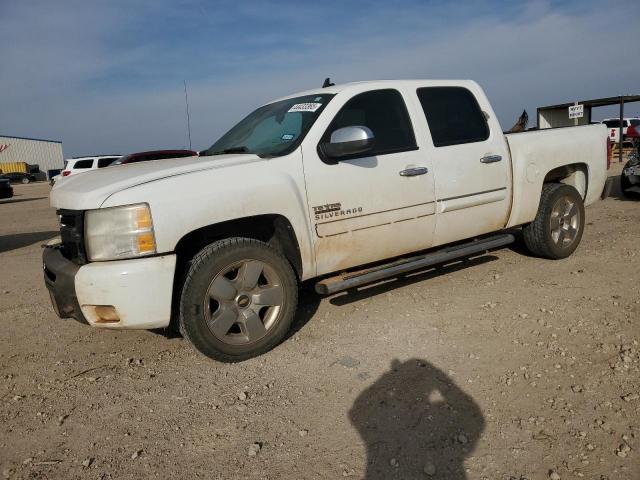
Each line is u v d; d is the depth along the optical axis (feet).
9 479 8.45
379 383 10.81
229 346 11.90
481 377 10.78
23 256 26.53
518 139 17.13
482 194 15.90
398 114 14.66
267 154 12.92
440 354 11.89
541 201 17.94
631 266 17.51
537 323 13.23
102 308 11.03
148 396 10.87
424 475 8.05
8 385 11.70
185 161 13.16
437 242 15.40
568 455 8.32
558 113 75.46
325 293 12.94
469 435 8.94
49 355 13.21
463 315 14.03
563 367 10.97
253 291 12.19
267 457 8.68
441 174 14.93
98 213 10.99
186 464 8.62
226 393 10.81
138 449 9.09
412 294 15.89
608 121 90.84
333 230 13.20
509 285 16.22
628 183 32.99
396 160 14.12
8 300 18.12
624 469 7.95
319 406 10.12
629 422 9.04
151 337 13.99
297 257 12.89
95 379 11.74
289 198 12.39
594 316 13.44
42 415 10.36
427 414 9.61
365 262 14.16
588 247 20.51
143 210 10.85
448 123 15.57
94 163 67.10
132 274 10.74
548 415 9.37
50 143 195.72
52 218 45.37
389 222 14.08
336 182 13.15
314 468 8.34
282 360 12.14
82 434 9.64
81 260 11.38
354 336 13.17
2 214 51.65
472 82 16.69
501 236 16.83
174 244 11.09
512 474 7.98
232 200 11.63
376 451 8.67
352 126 12.78
